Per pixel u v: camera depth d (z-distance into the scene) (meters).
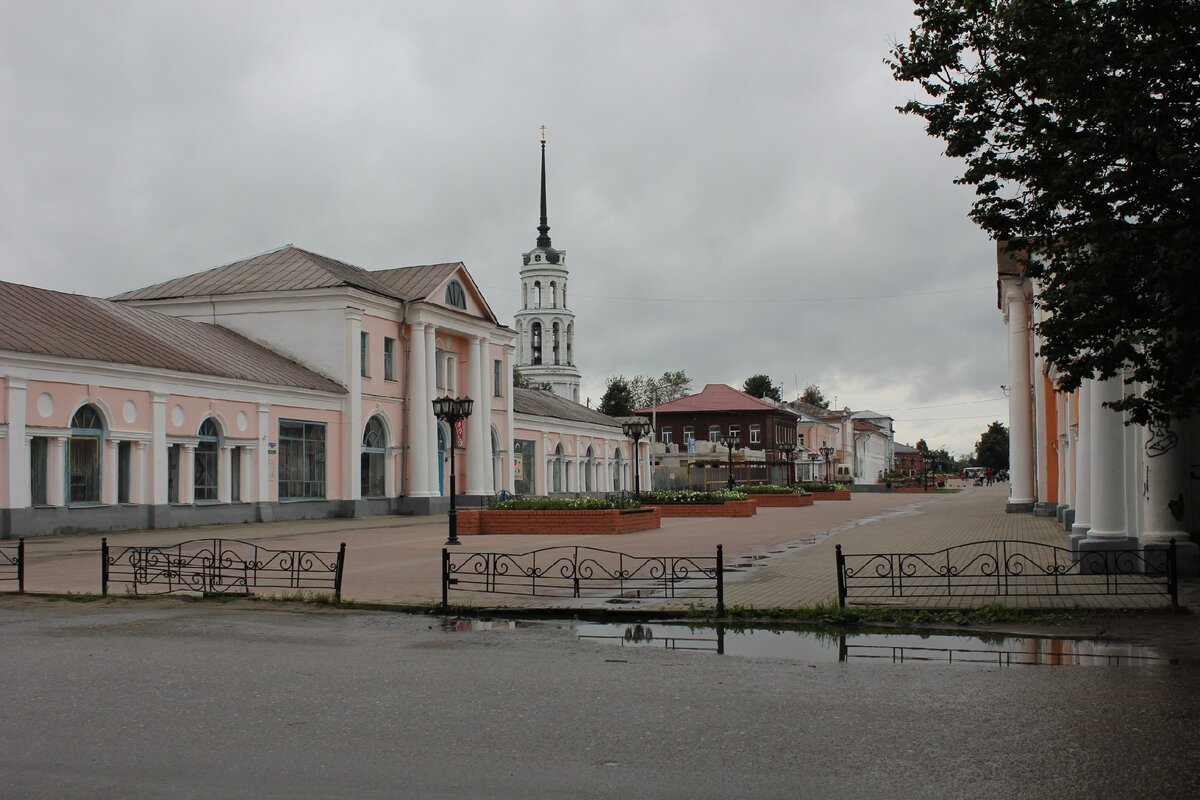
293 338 45.53
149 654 10.00
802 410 125.25
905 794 5.61
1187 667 9.03
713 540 25.92
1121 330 10.59
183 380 35.19
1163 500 14.79
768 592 14.29
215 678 8.78
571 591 14.59
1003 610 11.98
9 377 28.72
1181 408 11.09
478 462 53.81
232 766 6.12
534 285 102.44
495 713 7.45
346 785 5.75
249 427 38.84
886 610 12.10
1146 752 6.37
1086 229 10.42
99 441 31.97
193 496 35.88
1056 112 10.59
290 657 9.81
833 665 9.28
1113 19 10.04
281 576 16.95
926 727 6.99
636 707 7.63
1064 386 11.19
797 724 7.09
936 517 37.50
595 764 6.15
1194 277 9.72
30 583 16.44
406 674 8.94
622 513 29.61
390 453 48.06
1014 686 8.30
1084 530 17.45
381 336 47.62
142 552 18.14
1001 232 11.15
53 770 6.05
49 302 34.78
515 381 101.44
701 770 6.03
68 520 30.44
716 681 8.58
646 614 12.41
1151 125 9.75
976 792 5.64
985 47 10.98
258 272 47.47
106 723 7.18
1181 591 13.20
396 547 24.42
